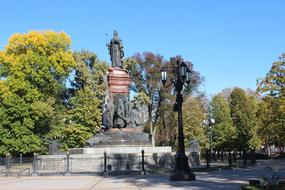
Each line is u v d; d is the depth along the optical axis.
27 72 48.00
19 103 45.44
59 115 53.12
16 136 45.22
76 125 51.41
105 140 33.34
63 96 59.72
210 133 60.62
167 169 29.84
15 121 45.59
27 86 47.31
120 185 18.80
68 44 53.53
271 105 39.72
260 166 36.53
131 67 63.03
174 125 62.75
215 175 24.14
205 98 71.00
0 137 45.03
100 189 16.95
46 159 30.84
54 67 51.44
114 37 37.16
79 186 18.83
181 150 21.09
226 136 63.53
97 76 57.56
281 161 51.56
